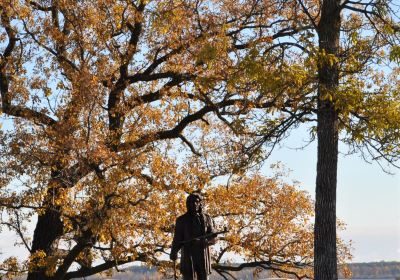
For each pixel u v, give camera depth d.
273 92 16.38
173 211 23.59
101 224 21.56
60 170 22.00
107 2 24.27
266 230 27.53
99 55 23.86
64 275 25.28
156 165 22.81
